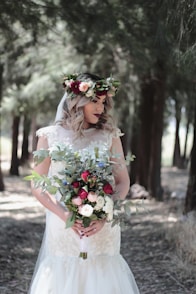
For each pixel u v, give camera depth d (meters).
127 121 12.33
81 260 2.92
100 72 10.41
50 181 2.81
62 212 2.87
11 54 9.10
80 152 2.86
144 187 12.22
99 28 6.29
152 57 7.18
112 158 3.02
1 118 16.92
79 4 6.09
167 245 6.30
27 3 5.73
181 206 9.35
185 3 4.60
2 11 5.80
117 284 2.96
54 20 6.46
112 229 2.99
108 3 6.04
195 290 4.56
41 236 7.16
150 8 5.90
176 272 5.11
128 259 5.87
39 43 9.37
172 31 5.44
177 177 18.27
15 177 16.78
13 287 4.63
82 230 2.82
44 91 12.06
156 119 11.31
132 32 6.42
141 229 7.58
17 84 13.51
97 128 3.04
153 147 11.44
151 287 4.70
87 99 2.89
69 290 2.87
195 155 7.45
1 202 10.73
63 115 3.04
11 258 5.66
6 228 7.43
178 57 4.97
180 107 14.32
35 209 9.80
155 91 11.36
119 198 2.87
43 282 2.97
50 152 2.81
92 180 2.71
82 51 8.28
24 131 19.47
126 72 10.22
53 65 11.15
